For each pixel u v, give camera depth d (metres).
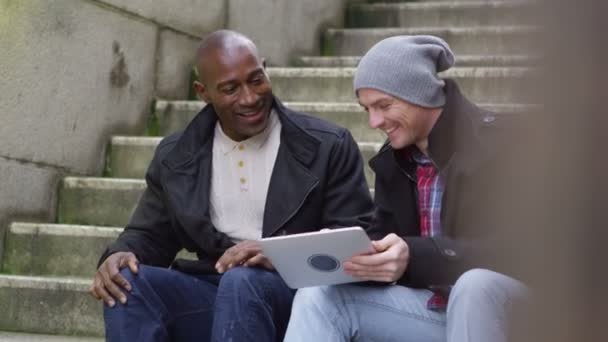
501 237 1.13
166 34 6.72
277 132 3.78
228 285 3.29
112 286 3.44
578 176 0.99
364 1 9.11
